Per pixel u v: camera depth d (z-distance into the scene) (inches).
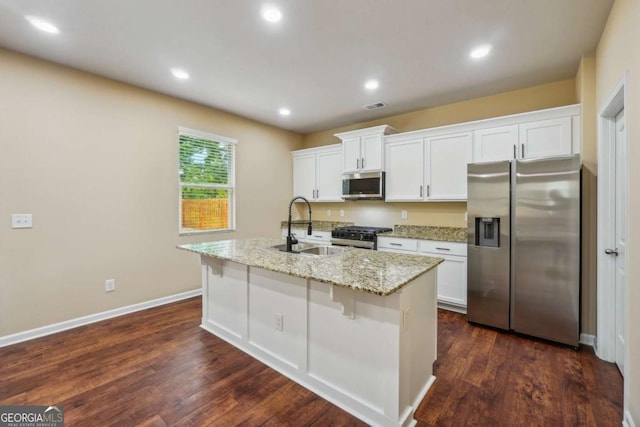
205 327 113.3
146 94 133.2
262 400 73.0
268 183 191.9
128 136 127.8
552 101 125.6
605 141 90.0
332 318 73.1
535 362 89.4
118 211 125.5
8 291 100.2
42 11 79.4
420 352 73.7
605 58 85.7
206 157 159.2
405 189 154.3
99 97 119.3
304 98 144.7
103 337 105.6
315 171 195.3
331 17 82.5
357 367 68.7
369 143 164.6
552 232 101.0
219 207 166.2
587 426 63.8
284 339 84.4
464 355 93.8
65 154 111.1
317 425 65.1
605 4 76.3
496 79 122.4
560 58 104.7
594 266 99.2
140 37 92.4
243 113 168.1
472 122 132.2
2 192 98.6
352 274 66.1
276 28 87.7
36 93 104.5
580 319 101.0
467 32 89.4
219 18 82.8
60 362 89.1
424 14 81.1
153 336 106.7
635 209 61.3
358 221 190.1
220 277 106.2
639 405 57.7
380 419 64.4
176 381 80.1
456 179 138.5
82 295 116.2
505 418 66.3
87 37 92.1
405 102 149.7
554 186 100.4
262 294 90.7
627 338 63.7
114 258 124.7
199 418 66.8
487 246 114.3
